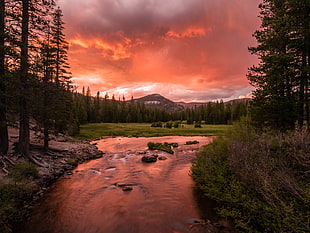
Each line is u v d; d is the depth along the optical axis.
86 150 22.03
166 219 6.93
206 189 8.66
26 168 10.45
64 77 18.73
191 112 119.81
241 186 6.41
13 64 11.72
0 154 11.53
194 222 6.55
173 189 10.01
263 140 7.09
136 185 10.87
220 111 94.19
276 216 4.57
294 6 12.09
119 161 17.70
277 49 14.77
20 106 12.33
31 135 21.72
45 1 12.79
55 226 6.64
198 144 27.81
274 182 5.03
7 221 6.55
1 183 8.15
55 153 17.39
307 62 13.76
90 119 79.69
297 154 5.31
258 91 15.36
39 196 9.25
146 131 53.03
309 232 3.62
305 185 4.56
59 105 17.27
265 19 15.69
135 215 7.33
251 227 4.99
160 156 19.67
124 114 99.81
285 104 12.80
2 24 10.82
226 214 6.05
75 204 8.41
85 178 12.34
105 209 7.89
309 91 12.49
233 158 7.57
